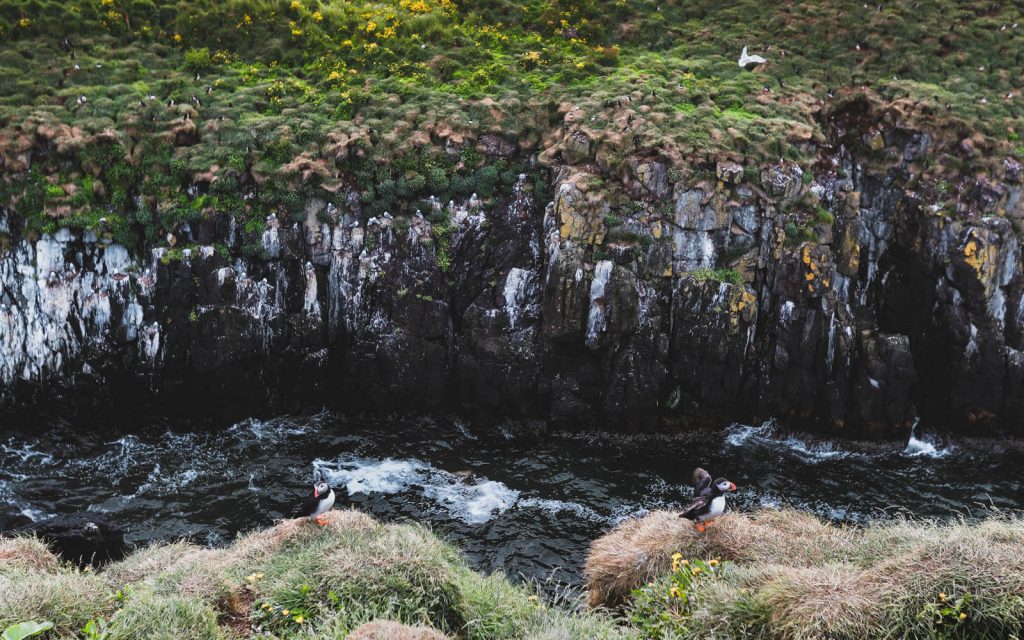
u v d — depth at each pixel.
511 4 31.98
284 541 11.61
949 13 30.64
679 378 21.38
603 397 21.31
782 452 20.94
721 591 9.70
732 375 21.23
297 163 23.25
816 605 8.71
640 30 30.98
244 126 24.45
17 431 20.64
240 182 23.16
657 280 21.73
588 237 21.80
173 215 22.38
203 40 29.39
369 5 32.00
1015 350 21.45
